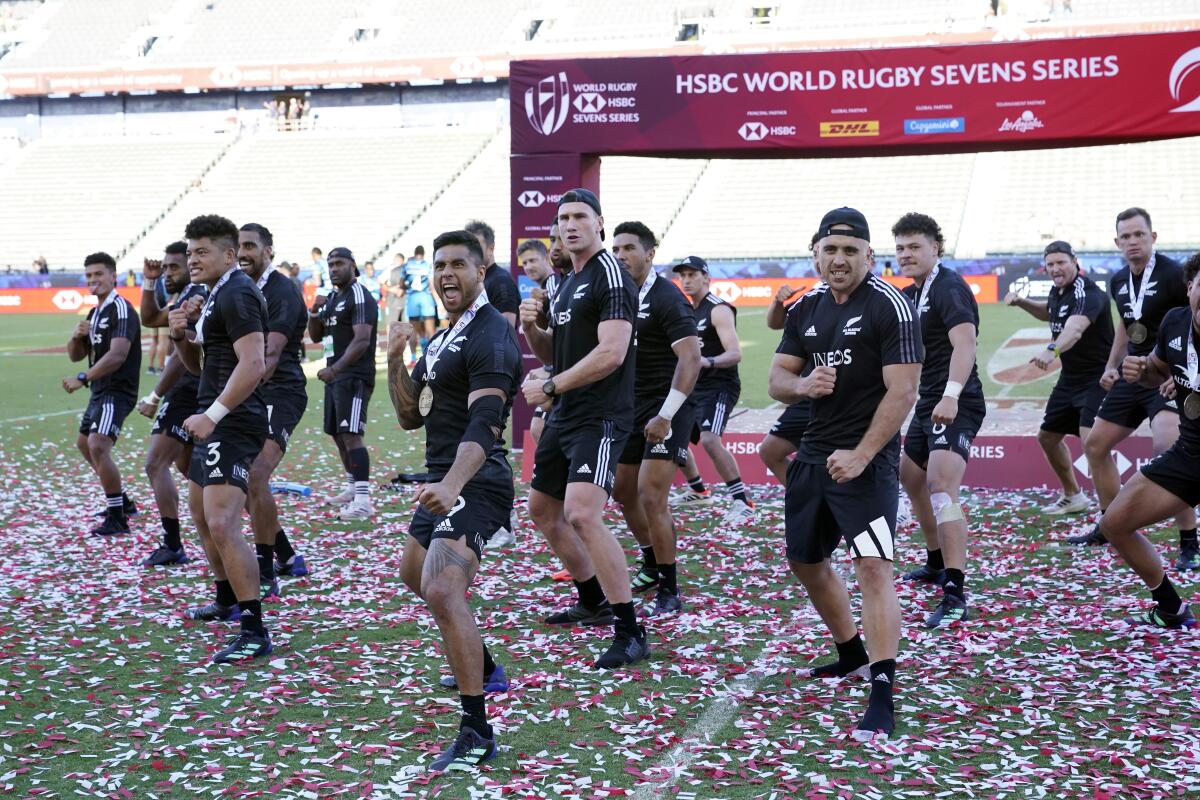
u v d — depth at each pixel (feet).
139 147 149.18
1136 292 22.57
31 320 104.32
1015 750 13.43
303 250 125.29
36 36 169.58
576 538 18.42
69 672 16.66
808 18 139.44
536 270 27.76
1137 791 12.23
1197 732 13.78
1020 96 32.37
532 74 35.86
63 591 21.22
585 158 36.52
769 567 22.63
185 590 21.26
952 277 19.97
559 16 151.84
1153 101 31.37
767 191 121.90
